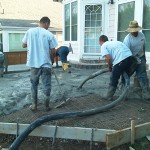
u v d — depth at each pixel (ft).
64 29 43.45
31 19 89.35
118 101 17.58
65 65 31.86
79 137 14.33
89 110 16.44
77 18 38.93
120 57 17.92
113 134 13.43
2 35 69.82
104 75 29.96
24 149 14.30
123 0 32.35
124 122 15.44
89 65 36.01
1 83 27.02
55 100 19.48
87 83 25.32
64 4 42.83
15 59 43.60
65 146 14.29
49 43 16.92
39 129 14.76
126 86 18.29
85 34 38.55
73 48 40.68
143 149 13.69
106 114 16.70
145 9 29.09
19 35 72.18
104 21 37.35
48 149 14.23
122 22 33.09
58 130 14.56
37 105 18.54
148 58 28.99
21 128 15.10
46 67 16.85
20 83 26.84
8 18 86.33
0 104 19.01
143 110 17.21
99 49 38.24
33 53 16.80
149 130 14.57
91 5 37.55
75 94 21.08
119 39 33.88
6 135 15.51
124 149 13.66
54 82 26.22
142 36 19.24
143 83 19.31
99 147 13.97
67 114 15.49
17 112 17.65
